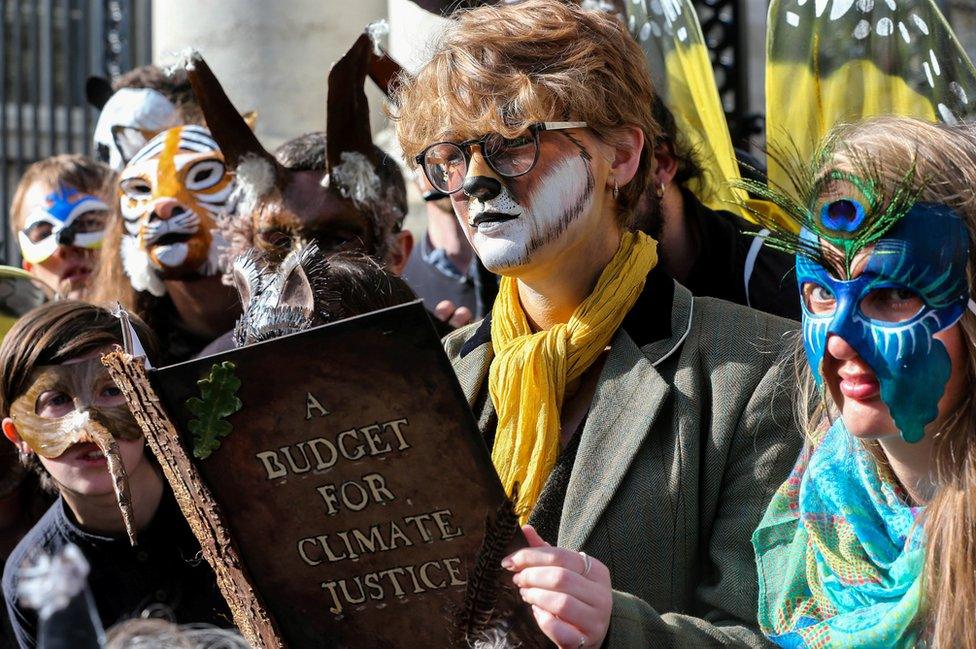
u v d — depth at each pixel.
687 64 4.05
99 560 3.15
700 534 2.69
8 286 4.59
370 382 2.23
